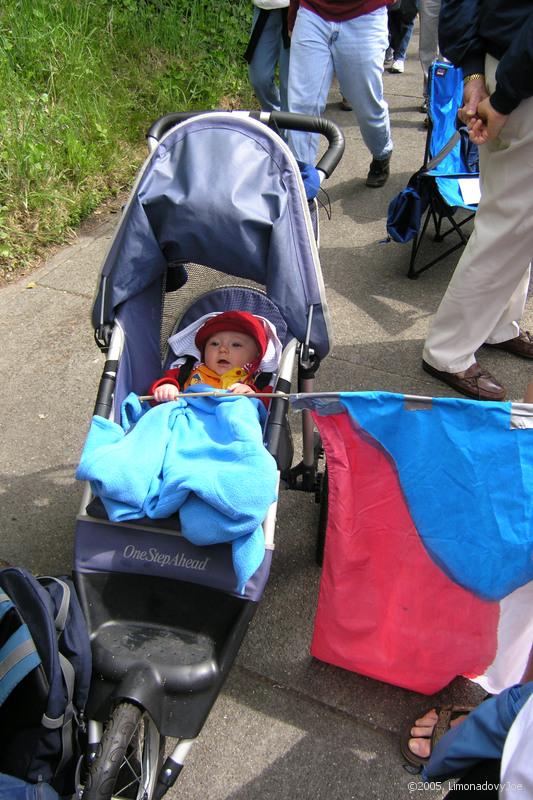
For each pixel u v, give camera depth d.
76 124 5.21
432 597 2.10
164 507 1.96
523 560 1.90
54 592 1.83
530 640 2.12
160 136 2.61
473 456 1.82
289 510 3.02
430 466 1.88
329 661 2.36
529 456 1.78
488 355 3.86
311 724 2.33
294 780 2.19
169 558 1.98
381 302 4.21
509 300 3.55
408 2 6.83
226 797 2.14
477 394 3.54
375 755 2.26
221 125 2.32
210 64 6.61
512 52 2.58
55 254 4.54
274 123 2.64
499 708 1.46
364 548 2.09
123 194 5.12
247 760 2.23
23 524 2.91
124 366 2.39
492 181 3.01
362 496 2.01
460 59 2.92
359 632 2.25
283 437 2.19
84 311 4.06
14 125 4.83
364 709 2.38
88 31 6.07
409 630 2.19
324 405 1.92
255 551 1.92
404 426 1.86
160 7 6.83
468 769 1.57
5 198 4.57
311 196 2.56
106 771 1.59
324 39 4.15
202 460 2.05
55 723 1.67
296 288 2.24
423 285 4.36
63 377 3.61
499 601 2.04
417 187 3.99
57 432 3.32
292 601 2.69
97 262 4.46
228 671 1.88
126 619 1.95
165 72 6.30
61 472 3.14
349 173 5.53
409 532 2.01
